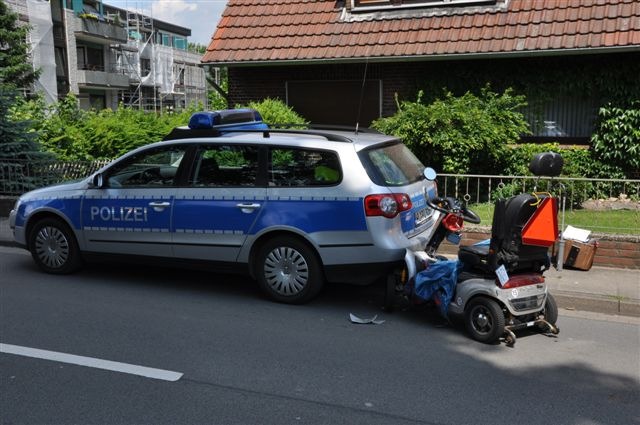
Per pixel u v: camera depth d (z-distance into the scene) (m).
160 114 16.33
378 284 7.00
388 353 4.99
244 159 6.24
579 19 11.52
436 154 10.84
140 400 4.08
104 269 7.53
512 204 5.12
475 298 5.26
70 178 11.02
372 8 13.40
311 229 5.93
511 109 11.47
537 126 12.32
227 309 6.07
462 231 7.80
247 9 14.59
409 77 13.02
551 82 12.02
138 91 51.78
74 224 6.96
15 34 26.89
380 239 5.77
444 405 4.07
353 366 4.70
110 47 48.44
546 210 5.11
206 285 6.91
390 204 5.78
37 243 7.23
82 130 13.38
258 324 5.64
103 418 3.83
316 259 6.04
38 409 3.95
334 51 12.91
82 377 4.43
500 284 5.12
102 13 50.03
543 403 4.12
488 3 12.55
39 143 11.41
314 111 14.02
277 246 6.13
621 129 11.55
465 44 12.00
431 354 4.99
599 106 11.88
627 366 4.79
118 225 6.75
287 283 6.16
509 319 5.28
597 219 7.66
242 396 4.16
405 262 5.83
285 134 6.36
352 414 3.92
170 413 3.91
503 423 3.83
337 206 5.84
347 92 13.63
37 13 35.50
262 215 6.09
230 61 13.60
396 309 6.14
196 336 5.29
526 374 4.61
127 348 4.98
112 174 6.83
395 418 3.88
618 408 4.06
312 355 4.91
